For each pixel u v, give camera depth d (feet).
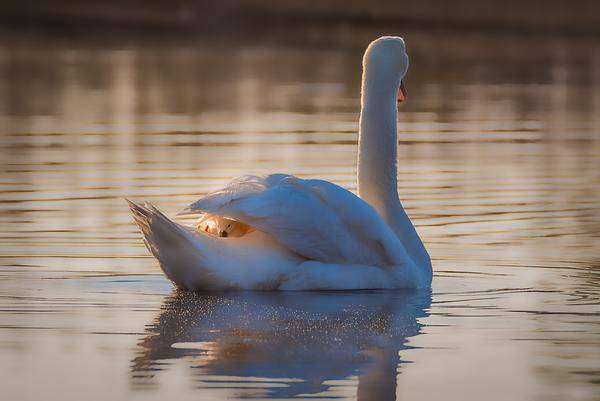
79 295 40.06
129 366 30.96
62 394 28.35
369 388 29.17
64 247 48.85
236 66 173.78
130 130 95.96
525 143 89.30
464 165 76.43
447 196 63.72
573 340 34.19
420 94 134.51
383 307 38.99
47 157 78.38
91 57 183.11
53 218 55.62
